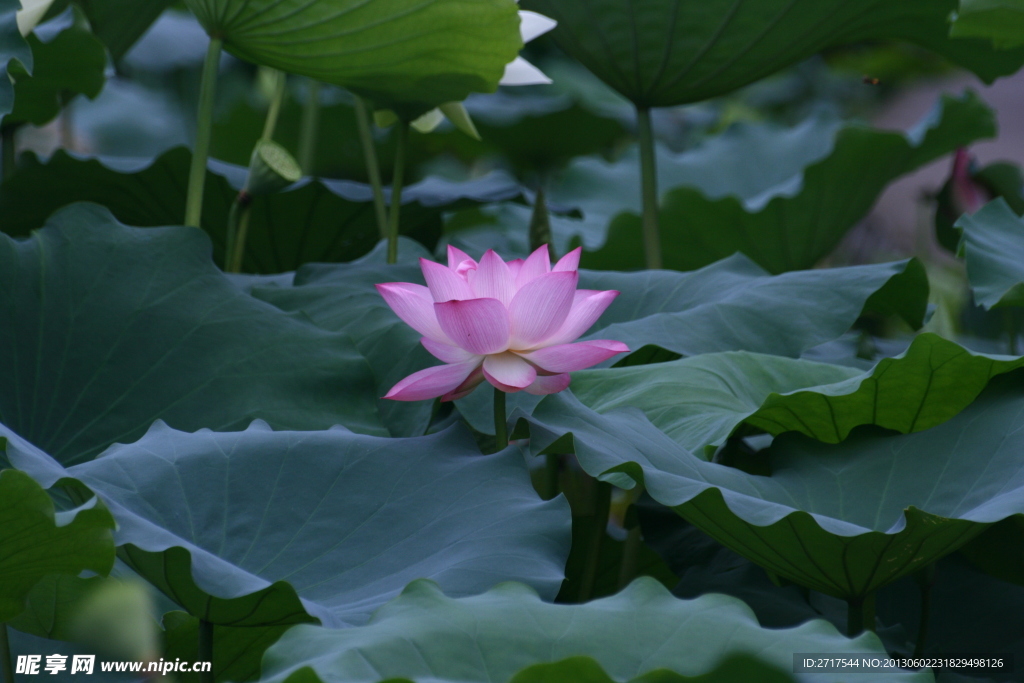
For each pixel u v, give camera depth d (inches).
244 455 201.5
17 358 207.2
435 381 201.3
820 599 209.9
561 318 200.2
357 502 199.9
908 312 220.2
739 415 206.5
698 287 221.0
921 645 206.8
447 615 192.4
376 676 185.3
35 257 210.1
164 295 211.6
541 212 227.3
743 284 219.3
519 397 211.2
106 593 199.3
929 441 203.8
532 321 200.2
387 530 198.8
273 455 201.6
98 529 194.1
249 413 208.8
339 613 194.9
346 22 213.3
